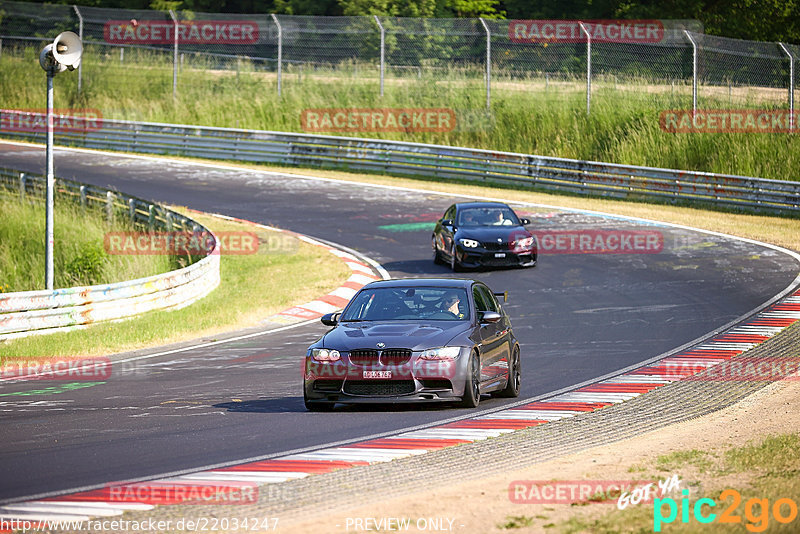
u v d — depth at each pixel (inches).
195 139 6471.5
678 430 1417.3
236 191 5378.9
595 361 2129.7
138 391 1893.5
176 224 4131.4
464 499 1012.5
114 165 6122.1
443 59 7106.3
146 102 7234.3
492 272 3523.6
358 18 7534.5
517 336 2497.5
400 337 1587.1
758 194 4690.0
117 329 2704.2
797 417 1480.1
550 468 1170.0
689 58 6417.3
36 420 1596.9
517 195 5211.6
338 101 6747.1
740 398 1673.2
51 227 2800.2
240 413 1621.6
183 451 1327.5
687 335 2421.3
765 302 2866.6
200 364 2229.3
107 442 1400.1
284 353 2361.0
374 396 1566.2
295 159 6181.1
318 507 1013.2
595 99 6107.3
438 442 1362.0
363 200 5132.9
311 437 1407.5
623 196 5064.0
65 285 3811.5
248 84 7224.4
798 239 3998.5
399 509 978.1
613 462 1198.3
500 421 1519.4
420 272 3565.5
